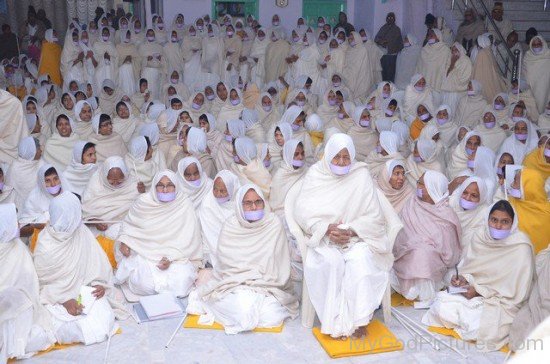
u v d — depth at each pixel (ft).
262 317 10.83
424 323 11.00
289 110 20.70
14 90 30.60
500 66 31.78
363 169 11.21
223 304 10.84
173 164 17.97
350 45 34.35
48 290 10.37
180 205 12.67
